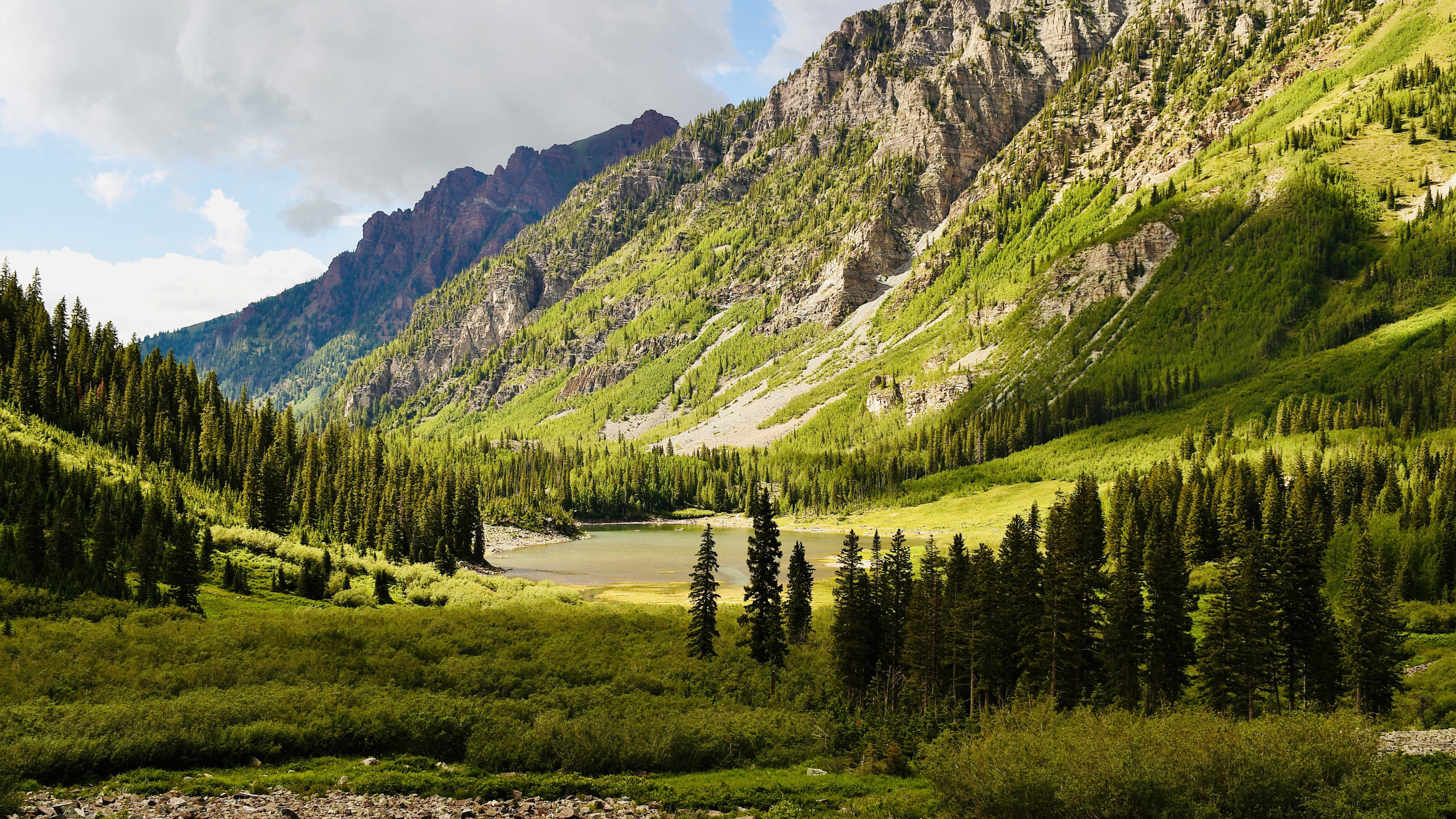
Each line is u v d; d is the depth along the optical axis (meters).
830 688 62.09
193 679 49.94
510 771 38.41
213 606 81.00
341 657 59.12
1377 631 57.41
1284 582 60.00
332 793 31.95
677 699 56.25
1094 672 58.88
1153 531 116.94
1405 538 99.19
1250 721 30.17
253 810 28.84
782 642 68.44
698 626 70.38
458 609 91.69
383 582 98.62
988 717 46.12
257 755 37.12
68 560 78.19
